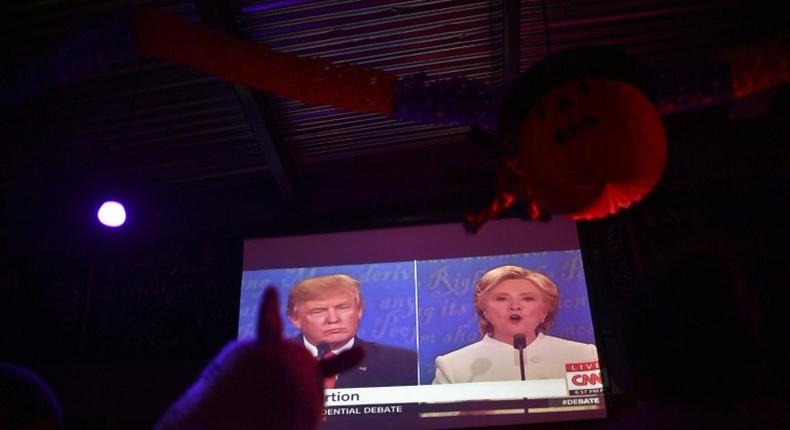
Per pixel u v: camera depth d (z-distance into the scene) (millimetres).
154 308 4941
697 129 4672
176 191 5258
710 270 835
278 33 4074
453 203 4848
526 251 4621
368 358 4418
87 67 2680
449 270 4656
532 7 3979
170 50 2332
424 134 4836
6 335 4980
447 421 4164
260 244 4922
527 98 1663
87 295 5066
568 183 1593
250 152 4906
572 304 4414
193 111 4551
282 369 721
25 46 3973
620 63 1646
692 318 813
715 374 795
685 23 4125
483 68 4434
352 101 2303
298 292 4691
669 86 2152
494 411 4160
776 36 2137
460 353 4375
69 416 4578
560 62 1652
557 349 4293
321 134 4766
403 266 4719
